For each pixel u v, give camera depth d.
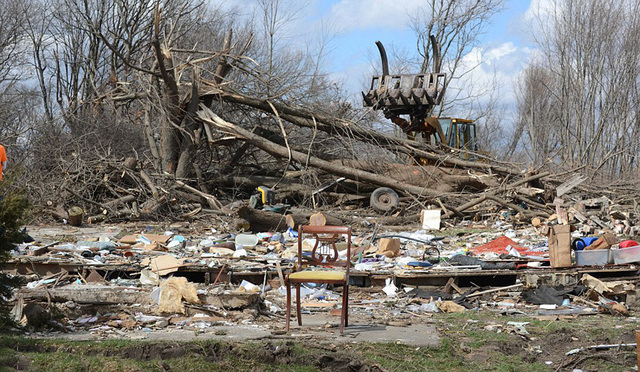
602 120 37.59
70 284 8.46
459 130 22.55
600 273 9.59
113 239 13.04
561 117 39.56
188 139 19.30
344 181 20.16
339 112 20.59
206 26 31.41
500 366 5.66
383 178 19.30
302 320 7.33
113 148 19.30
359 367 5.56
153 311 7.14
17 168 6.84
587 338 6.66
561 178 21.23
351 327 6.95
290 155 19.09
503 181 20.12
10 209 6.29
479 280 9.71
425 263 10.07
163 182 18.14
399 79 19.89
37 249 9.93
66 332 6.35
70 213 15.63
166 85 18.59
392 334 6.57
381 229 16.52
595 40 37.81
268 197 17.00
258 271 9.41
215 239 13.41
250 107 20.67
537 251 11.79
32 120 23.50
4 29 28.28
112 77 22.11
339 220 16.69
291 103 20.39
